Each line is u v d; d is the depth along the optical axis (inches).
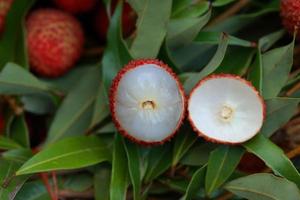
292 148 14.6
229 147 13.8
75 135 15.3
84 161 13.9
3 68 15.1
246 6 15.6
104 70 14.4
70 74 16.4
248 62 14.5
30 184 14.3
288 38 15.1
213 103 13.7
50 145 14.0
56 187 14.4
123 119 13.5
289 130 14.6
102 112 14.8
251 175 13.5
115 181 13.5
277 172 13.2
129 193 14.5
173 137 14.2
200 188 13.9
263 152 13.4
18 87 15.3
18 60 15.7
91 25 16.9
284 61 13.9
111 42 14.5
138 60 13.6
